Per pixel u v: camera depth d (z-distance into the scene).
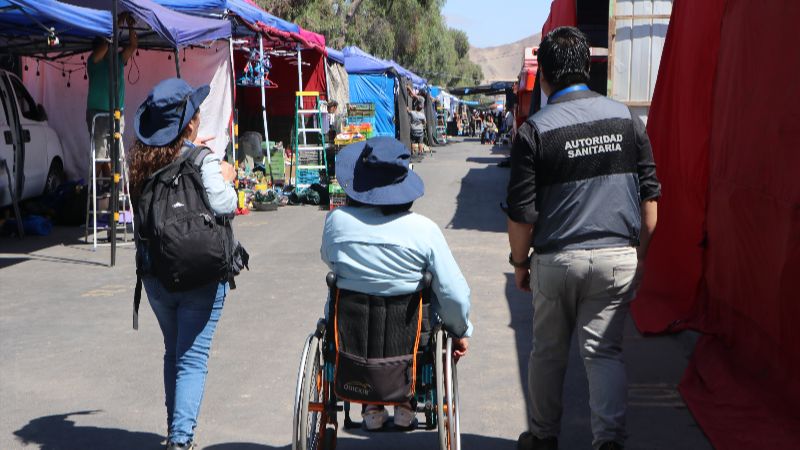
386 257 3.47
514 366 5.73
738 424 4.43
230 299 7.78
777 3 4.91
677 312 6.50
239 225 12.73
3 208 12.42
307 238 11.37
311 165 16.58
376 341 3.52
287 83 21.19
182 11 12.66
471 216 13.34
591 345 3.78
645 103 8.50
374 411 3.82
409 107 27.33
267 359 5.93
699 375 5.21
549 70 3.84
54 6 9.05
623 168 3.72
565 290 3.77
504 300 7.62
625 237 3.74
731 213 5.54
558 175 3.71
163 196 3.81
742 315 5.29
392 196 3.50
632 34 8.45
